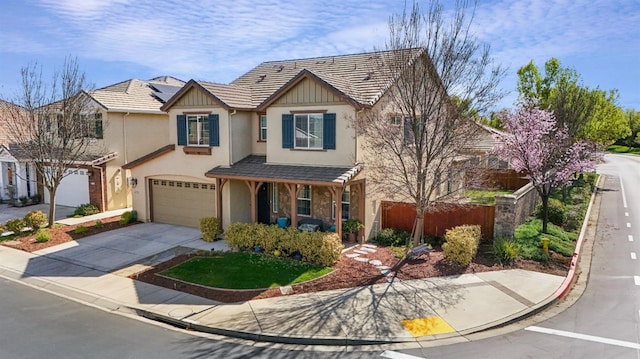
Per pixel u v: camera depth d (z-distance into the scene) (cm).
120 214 2284
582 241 1700
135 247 1653
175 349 882
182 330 984
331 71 1983
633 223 2017
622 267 1395
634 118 7319
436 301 1109
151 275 1338
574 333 941
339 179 1497
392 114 1478
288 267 1387
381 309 1064
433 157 1349
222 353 865
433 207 1472
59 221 2111
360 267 1384
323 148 1650
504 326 984
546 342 898
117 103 2367
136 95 2566
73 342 909
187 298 1155
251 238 1552
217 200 1806
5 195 2642
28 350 870
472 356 842
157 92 2761
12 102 2112
